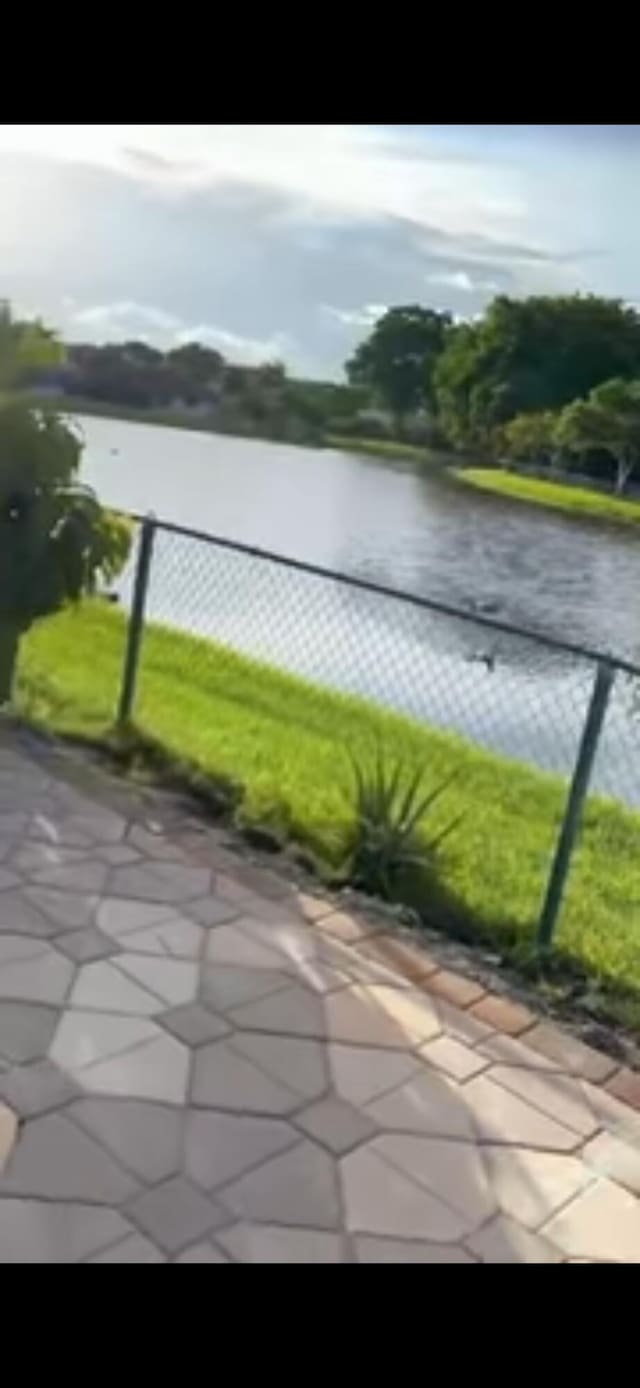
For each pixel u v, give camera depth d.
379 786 3.93
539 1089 2.67
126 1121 2.30
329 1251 2.07
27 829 3.56
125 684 4.77
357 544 14.13
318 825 3.91
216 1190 2.16
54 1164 2.14
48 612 4.55
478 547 16.14
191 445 22.45
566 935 3.54
